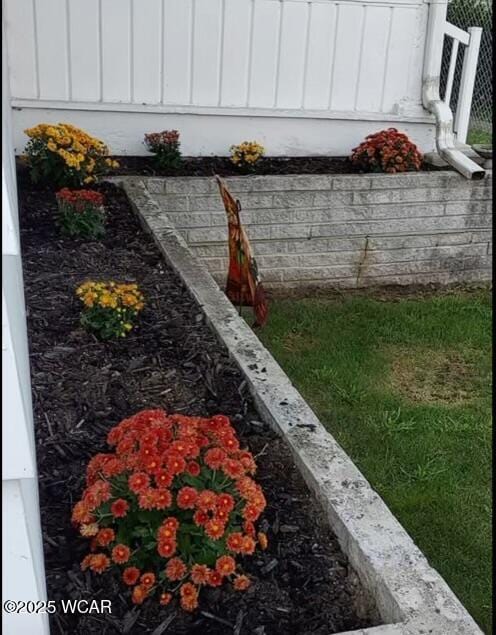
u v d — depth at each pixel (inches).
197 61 193.2
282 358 152.6
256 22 193.6
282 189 182.4
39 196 164.7
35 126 182.7
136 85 191.3
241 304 131.6
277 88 201.5
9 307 42.7
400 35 204.5
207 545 66.1
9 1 175.2
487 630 84.9
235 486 69.1
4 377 39.5
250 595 66.9
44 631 49.3
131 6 183.9
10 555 45.3
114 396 95.7
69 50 183.8
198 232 181.2
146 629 63.0
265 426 91.1
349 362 152.3
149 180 174.6
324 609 66.2
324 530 75.2
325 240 191.5
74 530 72.9
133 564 66.6
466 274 206.7
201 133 198.4
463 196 197.5
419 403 137.6
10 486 43.3
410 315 180.1
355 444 121.7
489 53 341.4
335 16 198.2
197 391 98.0
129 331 111.4
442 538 100.4
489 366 154.9
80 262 135.3
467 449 122.0
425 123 213.0
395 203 192.9
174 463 65.7
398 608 62.4
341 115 205.6
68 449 84.6
